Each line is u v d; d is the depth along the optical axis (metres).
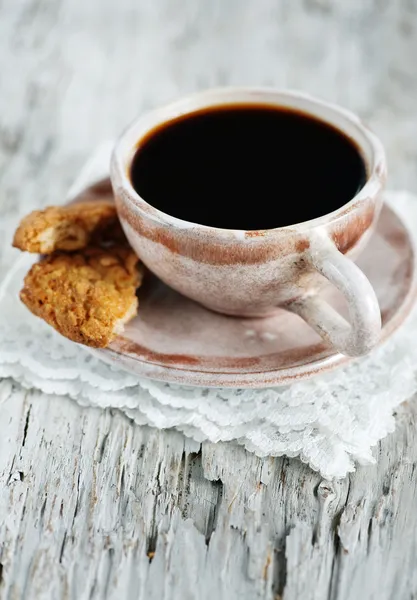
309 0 0.66
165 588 0.35
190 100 0.42
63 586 0.35
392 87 0.57
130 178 0.39
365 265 0.41
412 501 0.36
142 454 0.38
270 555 0.35
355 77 0.58
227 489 0.37
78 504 0.37
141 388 0.39
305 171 0.40
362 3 0.65
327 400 0.38
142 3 0.66
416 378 0.39
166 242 0.37
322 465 0.37
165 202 0.38
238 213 0.38
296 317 0.39
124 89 0.58
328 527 0.36
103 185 0.44
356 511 0.36
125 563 0.35
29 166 0.52
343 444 0.37
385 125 0.54
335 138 0.40
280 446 0.37
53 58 0.60
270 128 0.41
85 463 0.38
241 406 0.38
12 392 0.40
